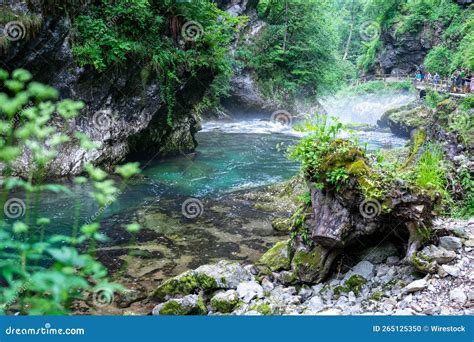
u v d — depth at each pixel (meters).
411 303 4.09
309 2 27.89
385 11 37.97
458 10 32.50
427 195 4.71
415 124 18.67
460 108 11.82
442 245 4.92
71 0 9.86
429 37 33.78
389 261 5.05
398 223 4.86
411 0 36.81
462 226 5.72
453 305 3.92
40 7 9.17
